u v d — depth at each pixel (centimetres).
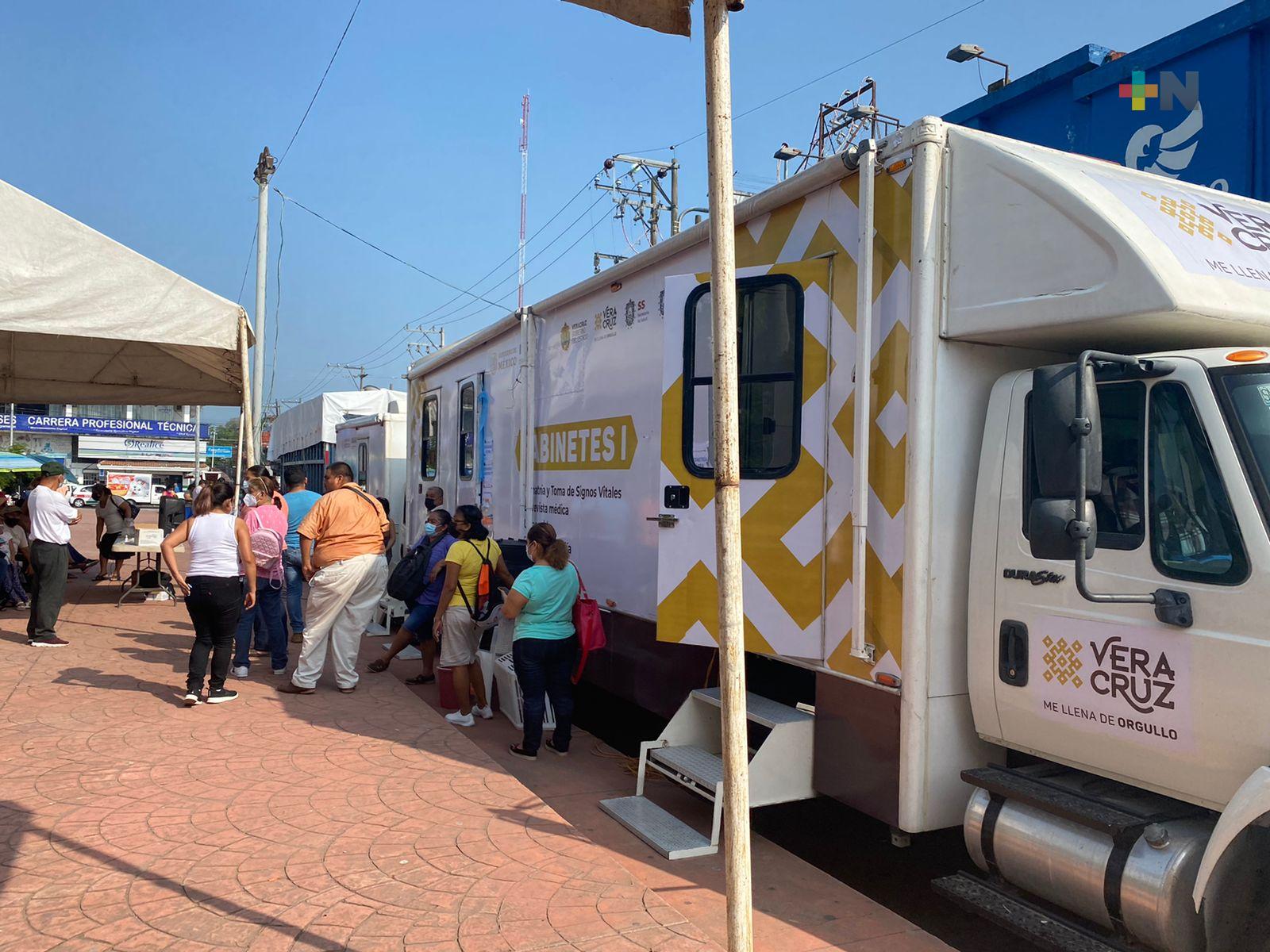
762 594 460
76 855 429
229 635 713
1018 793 356
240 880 407
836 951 375
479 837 461
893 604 403
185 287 841
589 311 688
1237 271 355
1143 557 332
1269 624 296
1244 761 301
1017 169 374
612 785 587
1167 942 307
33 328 781
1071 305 352
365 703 730
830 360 445
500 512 852
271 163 1728
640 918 380
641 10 308
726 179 273
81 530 3117
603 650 667
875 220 423
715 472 277
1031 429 376
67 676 780
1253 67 695
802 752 452
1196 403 325
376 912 380
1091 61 819
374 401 2370
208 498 709
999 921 350
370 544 765
